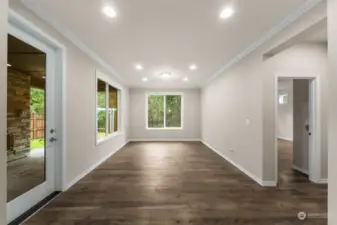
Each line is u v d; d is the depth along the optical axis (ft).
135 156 20.27
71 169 11.85
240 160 15.37
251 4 8.09
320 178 12.45
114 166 16.39
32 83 10.05
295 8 8.38
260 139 12.21
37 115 10.07
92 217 8.36
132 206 9.36
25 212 8.64
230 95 17.47
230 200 10.02
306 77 12.37
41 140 10.08
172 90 31.48
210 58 15.58
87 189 11.35
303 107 14.64
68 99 11.36
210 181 12.80
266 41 11.38
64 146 10.93
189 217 8.41
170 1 7.93
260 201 9.91
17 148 9.90
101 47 13.25
